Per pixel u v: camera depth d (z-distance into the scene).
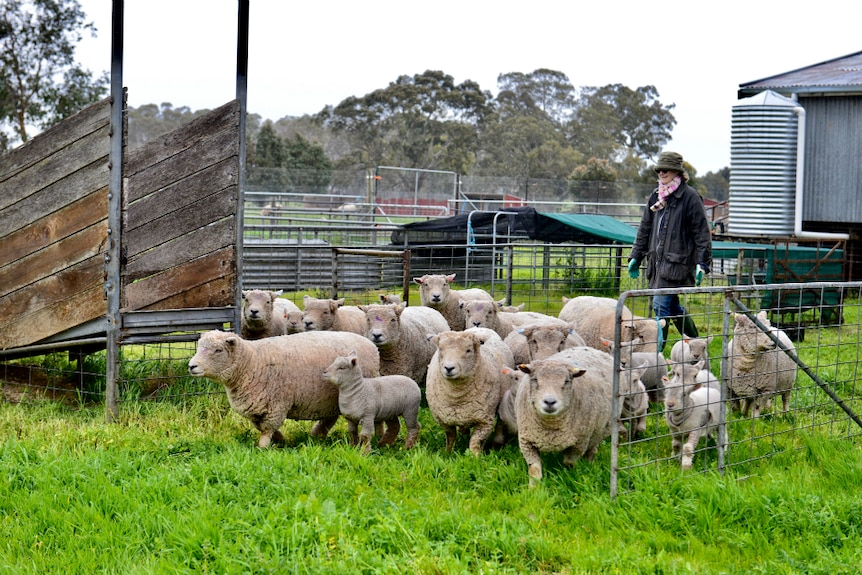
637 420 8.66
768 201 21.73
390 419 8.49
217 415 9.11
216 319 9.66
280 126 77.69
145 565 5.39
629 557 5.46
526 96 73.75
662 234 10.91
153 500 6.39
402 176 62.44
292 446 8.33
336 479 6.79
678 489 6.53
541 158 66.81
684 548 5.77
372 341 9.33
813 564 5.40
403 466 7.35
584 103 73.88
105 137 9.14
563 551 5.58
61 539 5.84
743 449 7.94
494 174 67.00
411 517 5.93
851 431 8.83
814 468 7.46
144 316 9.24
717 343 12.89
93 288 9.30
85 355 11.22
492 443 8.45
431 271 21.94
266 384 7.95
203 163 9.48
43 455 7.31
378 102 70.06
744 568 5.42
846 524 5.99
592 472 7.01
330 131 70.50
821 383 8.19
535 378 6.78
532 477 6.91
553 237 23.31
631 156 70.00
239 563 5.26
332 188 49.81
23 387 10.19
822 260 17.03
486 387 7.81
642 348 10.20
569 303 11.51
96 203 9.23
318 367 8.27
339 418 9.33
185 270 9.47
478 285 20.95
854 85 21.77
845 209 22.50
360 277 21.34
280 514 5.93
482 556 5.57
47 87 38.56
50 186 9.39
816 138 22.69
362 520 5.85
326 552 5.39
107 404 8.98
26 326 9.61
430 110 70.56
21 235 9.53
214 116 9.48
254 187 47.25
